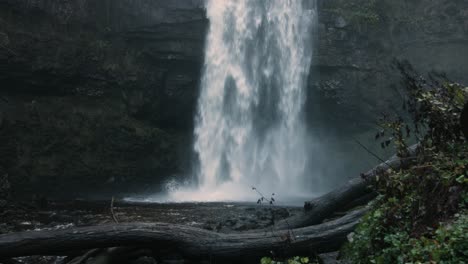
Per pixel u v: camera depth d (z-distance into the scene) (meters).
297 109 26.41
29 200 15.83
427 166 4.07
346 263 4.19
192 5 23.55
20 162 18.91
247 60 26.09
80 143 20.83
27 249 4.53
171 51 23.08
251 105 26.34
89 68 21.23
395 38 25.19
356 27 25.11
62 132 20.38
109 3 21.83
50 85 20.42
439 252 3.01
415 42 24.92
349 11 25.61
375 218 3.86
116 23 22.09
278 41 26.45
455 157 4.05
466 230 3.09
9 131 18.83
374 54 25.34
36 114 19.81
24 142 19.22
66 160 20.33
